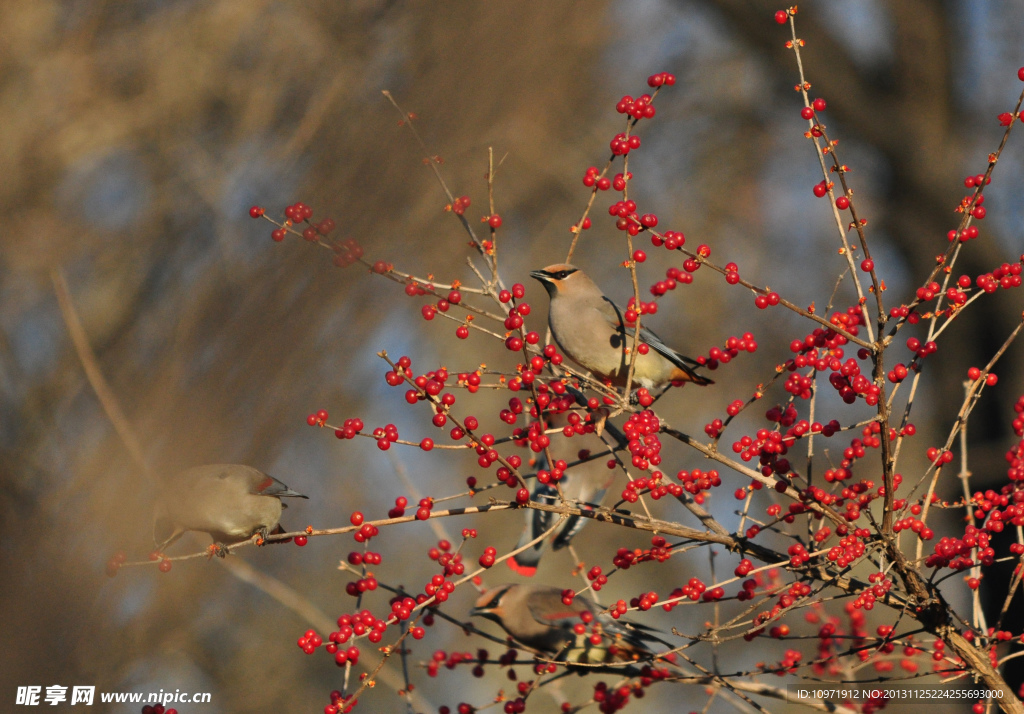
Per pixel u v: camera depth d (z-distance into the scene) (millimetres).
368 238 8148
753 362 22406
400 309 10164
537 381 6957
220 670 15547
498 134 11367
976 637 6812
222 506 6609
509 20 11031
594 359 9141
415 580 19750
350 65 11062
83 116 12656
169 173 11664
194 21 12812
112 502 6320
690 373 9141
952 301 6371
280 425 7117
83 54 12883
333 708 6254
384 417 20391
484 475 21312
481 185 11750
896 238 19391
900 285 20875
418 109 10664
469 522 21078
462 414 21719
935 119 19000
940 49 19078
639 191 22156
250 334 7129
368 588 6629
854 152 22031
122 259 10820
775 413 6863
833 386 6621
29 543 6023
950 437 6832
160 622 6895
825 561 6555
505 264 21266
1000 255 18109
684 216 22500
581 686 18781
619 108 6539
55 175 12148
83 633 6027
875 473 15695
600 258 22125
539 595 9648
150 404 6883
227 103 12539
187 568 8539
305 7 12008
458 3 10883
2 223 11359
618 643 8680
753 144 22344
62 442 7148
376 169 8406
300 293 7312
